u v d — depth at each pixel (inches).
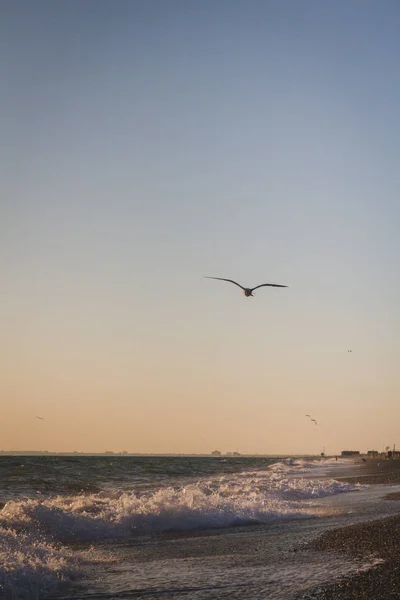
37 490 1375.5
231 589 455.8
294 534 729.6
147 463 4133.9
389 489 1505.9
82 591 461.7
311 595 424.8
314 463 4490.7
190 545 676.7
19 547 590.6
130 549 655.1
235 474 2541.8
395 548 573.3
